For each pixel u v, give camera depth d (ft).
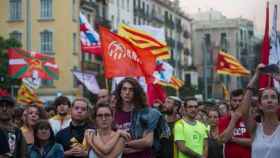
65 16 208.64
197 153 42.63
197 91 337.72
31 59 98.63
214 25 477.77
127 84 31.53
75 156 34.37
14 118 42.19
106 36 55.42
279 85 34.24
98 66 226.79
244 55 479.00
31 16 210.38
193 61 435.94
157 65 64.39
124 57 55.16
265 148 28.19
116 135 30.42
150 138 30.96
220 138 30.14
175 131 42.70
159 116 31.50
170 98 44.14
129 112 31.71
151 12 305.94
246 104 29.17
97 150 30.25
